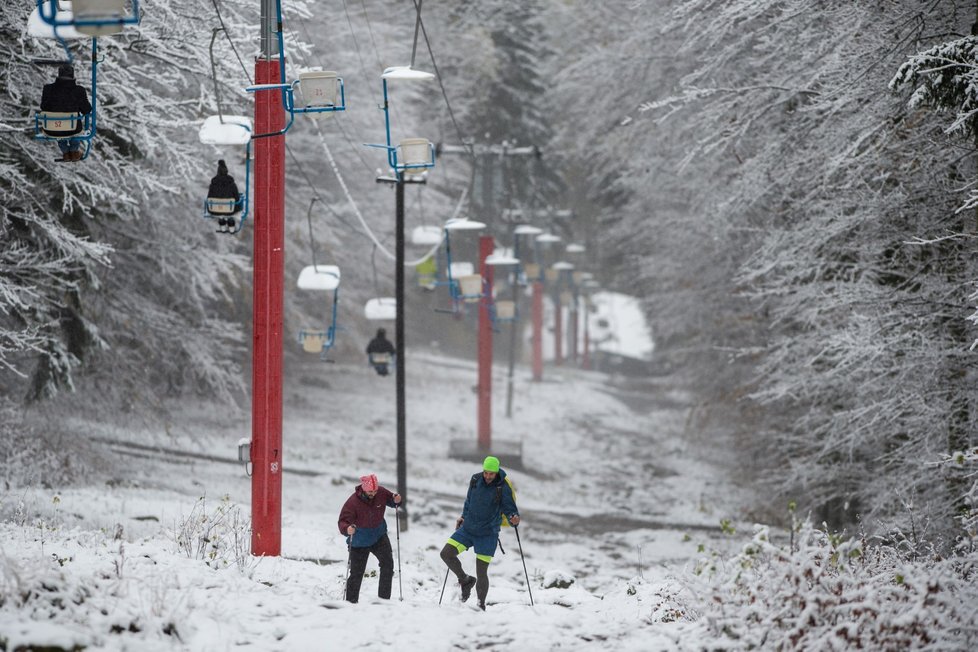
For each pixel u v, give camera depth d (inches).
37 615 877.8
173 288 2765.7
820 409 2321.6
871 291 1851.6
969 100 1401.3
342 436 3715.6
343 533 1154.7
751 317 3132.4
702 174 2765.7
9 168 1737.2
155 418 2674.7
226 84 1985.7
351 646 958.4
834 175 1973.4
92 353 2480.3
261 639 956.6
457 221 2500.0
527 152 3599.9
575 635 1043.9
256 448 1428.4
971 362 1759.4
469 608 1170.6
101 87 1812.3
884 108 1780.3
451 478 3284.9
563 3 5068.9
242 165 2642.7
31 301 1940.2
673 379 4128.9
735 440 3299.7
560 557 2294.5
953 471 1713.8
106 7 983.0
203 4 1940.2
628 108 3221.0
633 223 4281.5
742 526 2827.3
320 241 3843.5
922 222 1876.2
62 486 2124.8
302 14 1993.1
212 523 1525.6
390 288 4982.8
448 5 5093.5
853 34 1764.3
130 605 945.5
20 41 1683.1
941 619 855.7
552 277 5925.2
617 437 4739.2
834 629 853.8
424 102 4977.9
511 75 6235.2
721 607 936.3
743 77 2367.1
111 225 2468.0
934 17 1769.2
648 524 2822.3
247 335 3627.0
